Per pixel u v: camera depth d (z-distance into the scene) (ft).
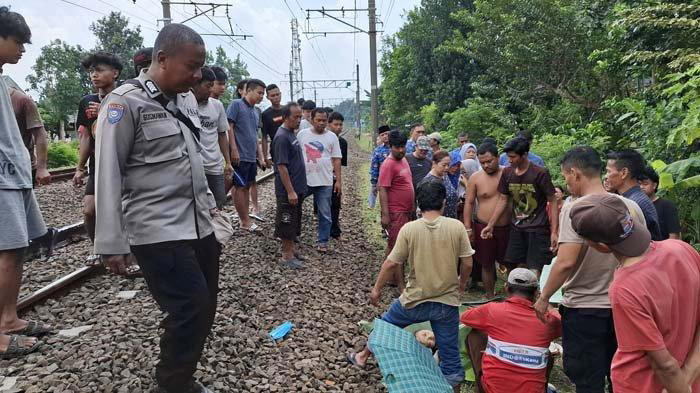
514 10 42.22
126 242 8.45
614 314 6.59
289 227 20.76
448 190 20.59
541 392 10.73
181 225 9.09
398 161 19.99
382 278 12.14
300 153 21.50
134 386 10.48
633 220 6.61
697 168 18.43
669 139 17.42
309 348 14.21
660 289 6.40
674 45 24.09
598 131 28.43
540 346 10.64
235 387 11.40
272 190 42.24
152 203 8.90
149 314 14.37
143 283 17.01
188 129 9.40
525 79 42.01
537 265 16.48
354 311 17.39
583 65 36.99
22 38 10.91
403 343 11.21
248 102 24.02
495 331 10.92
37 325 12.78
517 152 16.25
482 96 55.36
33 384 10.37
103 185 8.27
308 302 17.51
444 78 68.64
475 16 50.42
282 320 15.76
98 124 8.57
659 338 6.26
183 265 8.98
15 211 11.04
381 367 10.61
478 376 11.87
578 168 10.43
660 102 24.39
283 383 12.06
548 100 43.47
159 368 9.30
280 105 27.84
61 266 18.34
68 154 57.67
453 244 11.56
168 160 9.00
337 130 29.25
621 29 26.99
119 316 14.17
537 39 39.19
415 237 11.59
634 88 34.53
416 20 72.74
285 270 20.39
